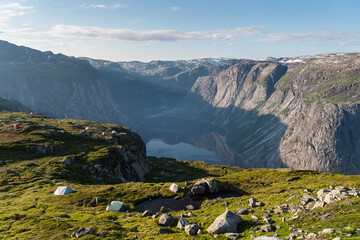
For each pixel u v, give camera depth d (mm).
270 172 79625
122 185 65750
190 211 45688
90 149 97812
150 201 54812
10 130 109688
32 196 52969
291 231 26891
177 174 124688
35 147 87938
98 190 59344
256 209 40125
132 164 103188
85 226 36656
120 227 37031
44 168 72750
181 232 33500
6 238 32906
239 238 28172
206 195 58250
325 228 24328
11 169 69438
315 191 46125
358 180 53906
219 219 32594
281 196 46750
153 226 36906
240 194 58438
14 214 41906
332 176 65625
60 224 37250
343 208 28750
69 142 104875
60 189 56500
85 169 77812
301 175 70875
